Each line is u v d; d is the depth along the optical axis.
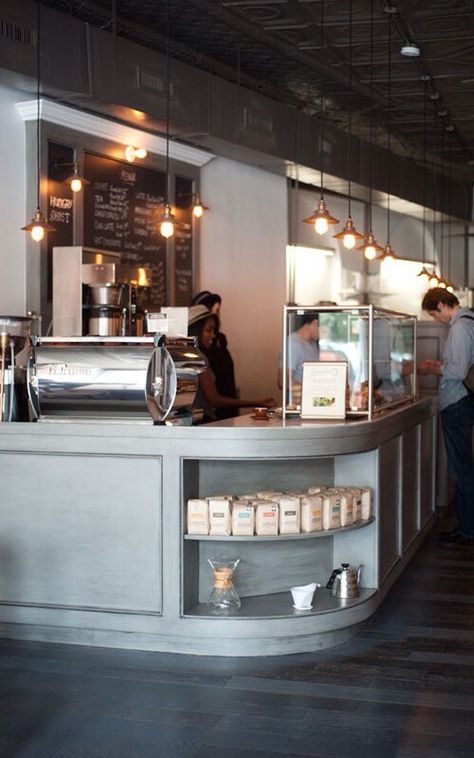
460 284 14.16
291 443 4.25
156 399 4.30
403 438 5.57
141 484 4.25
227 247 8.93
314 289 11.14
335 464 4.85
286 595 4.57
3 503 4.41
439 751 3.18
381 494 4.87
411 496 5.94
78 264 5.80
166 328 4.67
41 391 4.39
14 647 4.29
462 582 5.45
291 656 4.17
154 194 7.77
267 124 8.18
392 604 5.00
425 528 6.50
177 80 7.02
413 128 10.82
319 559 4.73
